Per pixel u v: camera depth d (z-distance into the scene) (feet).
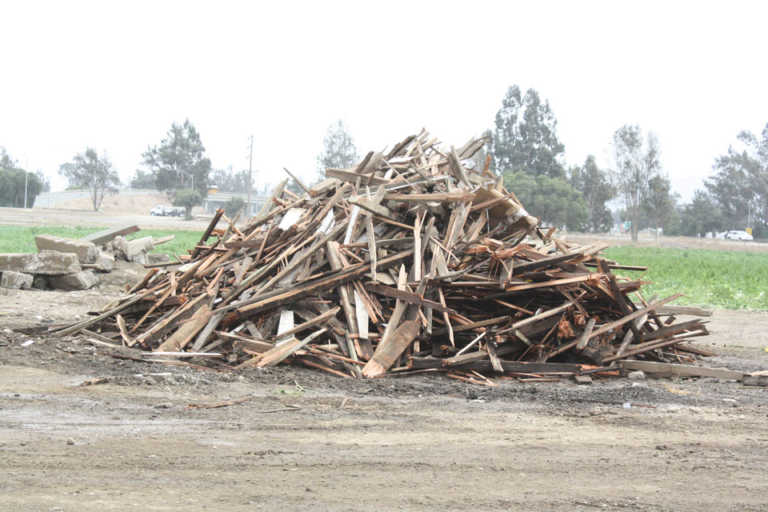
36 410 22.88
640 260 144.05
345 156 299.79
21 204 366.43
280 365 32.09
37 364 29.89
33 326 38.22
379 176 41.86
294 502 15.06
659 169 270.46
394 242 36.63
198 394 26.37
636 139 270.67
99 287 64.23
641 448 20.63
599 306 36.42
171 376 28.37
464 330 33.88
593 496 16.12
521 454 19.70
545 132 350.23
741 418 24.89
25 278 60.08
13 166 499.92
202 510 14.37
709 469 18.53
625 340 35.01
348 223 36.86
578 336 34.40
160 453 18.57
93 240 72.28
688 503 15.78
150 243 75.97
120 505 14.48
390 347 32.01
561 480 17.35
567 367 32.76
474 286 34.30
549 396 28.02
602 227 337.72
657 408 26.30
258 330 33.53
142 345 33.53
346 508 14.79
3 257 60.08
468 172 43.09
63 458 17.76
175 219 324.39
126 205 431.43
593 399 27.66
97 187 370.73
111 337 35.19
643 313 34.96
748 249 267.39
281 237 37.91
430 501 15.44
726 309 68.95
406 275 35.01
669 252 204.85
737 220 384.06
